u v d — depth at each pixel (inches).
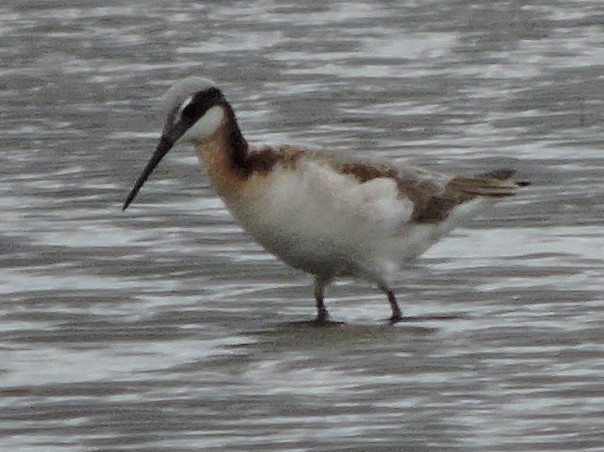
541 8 1085.8
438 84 953.5
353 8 1099.3
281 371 578.9
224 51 1022.4
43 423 540.1
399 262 628.7
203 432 529.7
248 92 949.8
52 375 580.4
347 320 632.4
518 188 644.7
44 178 814.5
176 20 1082.7
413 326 621.3
